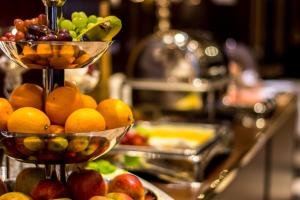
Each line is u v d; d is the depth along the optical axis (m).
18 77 1.90
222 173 2.01
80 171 1.38
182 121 2.68
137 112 2.82
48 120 1.29
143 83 3.10
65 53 1.26
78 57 1.28
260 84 3.87
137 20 3.81
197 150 1.97
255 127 2.89
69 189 1.36
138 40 3.86
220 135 2.31
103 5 3.09
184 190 1.83
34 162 1.30
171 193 1.79
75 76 1.80
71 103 1.30
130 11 3.71
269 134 2.98
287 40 6.43
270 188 3.26
